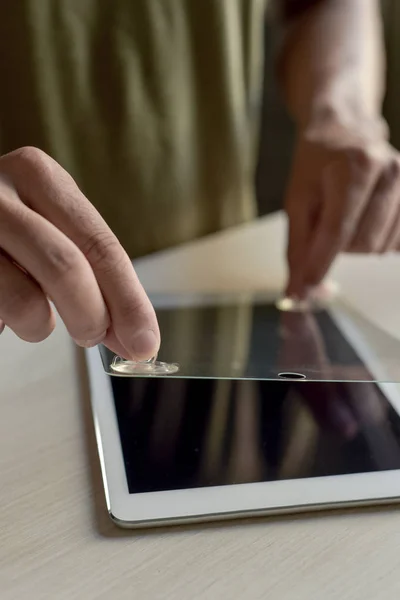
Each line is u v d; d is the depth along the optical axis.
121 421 0.29
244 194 0.73
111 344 0.27
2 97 0.53
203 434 0.29
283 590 0.23
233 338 0.34
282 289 0.46
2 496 0.26
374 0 0.64
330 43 0.55
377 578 0.23
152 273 0.49
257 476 0.26
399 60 1.16
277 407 0.31
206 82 0.65
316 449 0.28
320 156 0.44
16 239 0.25
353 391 0.32
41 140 0.55
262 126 1.21
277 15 0.65
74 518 0.25
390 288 0.46
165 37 0.59
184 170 0.66
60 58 0.54
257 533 0.24
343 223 0.42
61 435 0.29
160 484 0.26
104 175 0.60
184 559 0.23
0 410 0.31
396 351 0.34
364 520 0.25
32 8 0.51
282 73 0.63
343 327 0.37
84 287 0.25
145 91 0.60
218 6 0.61
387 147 0.44
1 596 0.22
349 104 0.51
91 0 0.54
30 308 0.25
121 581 0.23
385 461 0.27
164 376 0.28
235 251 0.55
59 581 0.23
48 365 0.35
